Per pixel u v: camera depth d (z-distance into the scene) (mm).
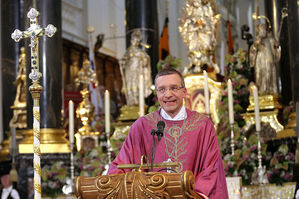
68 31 14469
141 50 9469
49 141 8469
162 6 12688
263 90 8531
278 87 8836
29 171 8320
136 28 10828
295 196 6094
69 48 14398
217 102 8328
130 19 10977
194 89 8461
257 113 6855
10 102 10797
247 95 8414
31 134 8609
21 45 10789
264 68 8547
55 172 6922
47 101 8648
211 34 8758
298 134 7203
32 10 3746
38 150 3582
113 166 3887
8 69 10820
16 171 8141
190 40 8758
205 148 3883
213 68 8727
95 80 11656
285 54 9438
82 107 9445
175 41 12758
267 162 7074
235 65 8633
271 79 8555
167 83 3881
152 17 10891
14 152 8836
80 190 3188
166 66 8227
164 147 3936
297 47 8383
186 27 8797
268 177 6699
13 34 3709
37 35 3711
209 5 8859
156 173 3113
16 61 10797
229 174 6539
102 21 15766
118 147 6957
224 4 13633
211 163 3811
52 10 9016
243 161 6551
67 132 10508
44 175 6871
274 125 8188
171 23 12766
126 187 3098
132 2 10961
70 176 7309
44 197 6828
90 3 15492
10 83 10805
